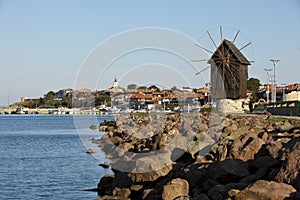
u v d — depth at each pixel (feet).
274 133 84.94
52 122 382.22
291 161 43.01
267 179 46.14
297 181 40.96
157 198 50.98
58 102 543.39
